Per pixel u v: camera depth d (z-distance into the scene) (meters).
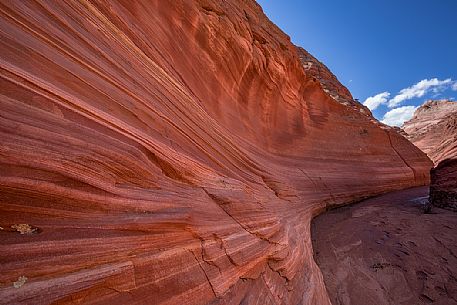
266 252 5.55
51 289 2.10
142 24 6.18
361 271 9.38
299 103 18.61
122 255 2.76
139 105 4.51
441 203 17.47
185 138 5.68
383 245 11.23
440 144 35.44
